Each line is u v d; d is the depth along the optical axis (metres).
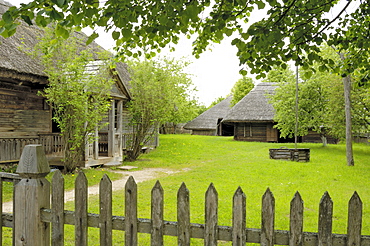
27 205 2.83
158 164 14.01
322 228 2.25
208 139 29.17
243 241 2.38
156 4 2.80
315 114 19.83
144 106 14.75
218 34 3.09
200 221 5.36
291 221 2.29
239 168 12.28
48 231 2.92
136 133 15.15
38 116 12.43
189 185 8.78
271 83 32.75
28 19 2.23
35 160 2.81
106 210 2.64
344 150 18.88
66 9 2.44
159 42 4.25
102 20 2.70
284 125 20.50
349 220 2.21
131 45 4.20
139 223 2.59
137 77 14.53
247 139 29.20
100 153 14.33
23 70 10.05
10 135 11.17
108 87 11.02
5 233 4.73
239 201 2.38
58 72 9.82
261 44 3.06
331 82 17.61
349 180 9.55
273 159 15.29
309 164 13.28
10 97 11.28
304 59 3.68
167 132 43.78
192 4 2.64
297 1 3.25
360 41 3.85
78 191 2.73
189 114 29.31
